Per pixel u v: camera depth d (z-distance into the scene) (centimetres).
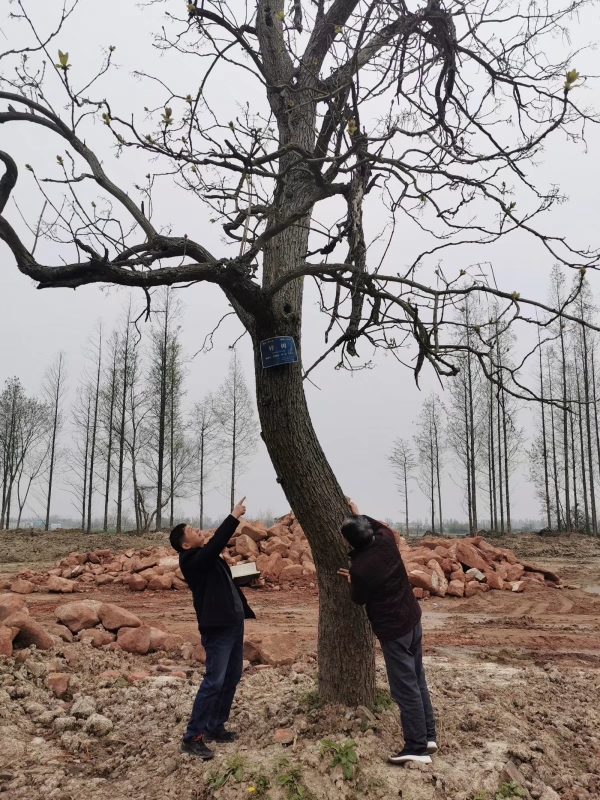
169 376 3148
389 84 546
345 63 557
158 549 1889
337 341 550
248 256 449
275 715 521
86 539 2827
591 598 1548
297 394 496
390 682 445
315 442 498
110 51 465
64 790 450
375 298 524
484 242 508
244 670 757
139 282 431
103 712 614
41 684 681
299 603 1420
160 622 1163
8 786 458
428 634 1121
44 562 2295
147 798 427
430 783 416
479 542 1886
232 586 503
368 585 439
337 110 493
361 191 569
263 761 436
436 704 560
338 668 491
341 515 493
